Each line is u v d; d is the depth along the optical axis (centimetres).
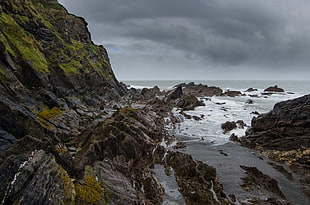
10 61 2358
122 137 1634
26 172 792
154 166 1662
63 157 1138
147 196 1213
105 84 4934
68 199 845
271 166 1825
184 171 1509
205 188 1289
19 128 1510
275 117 2336
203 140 2539
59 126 1991
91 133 1752
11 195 705
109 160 1363
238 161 1884
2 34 2580
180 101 4669
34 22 3422
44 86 2852
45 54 3462
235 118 3538
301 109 2158
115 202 1005
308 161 1820
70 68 3653
